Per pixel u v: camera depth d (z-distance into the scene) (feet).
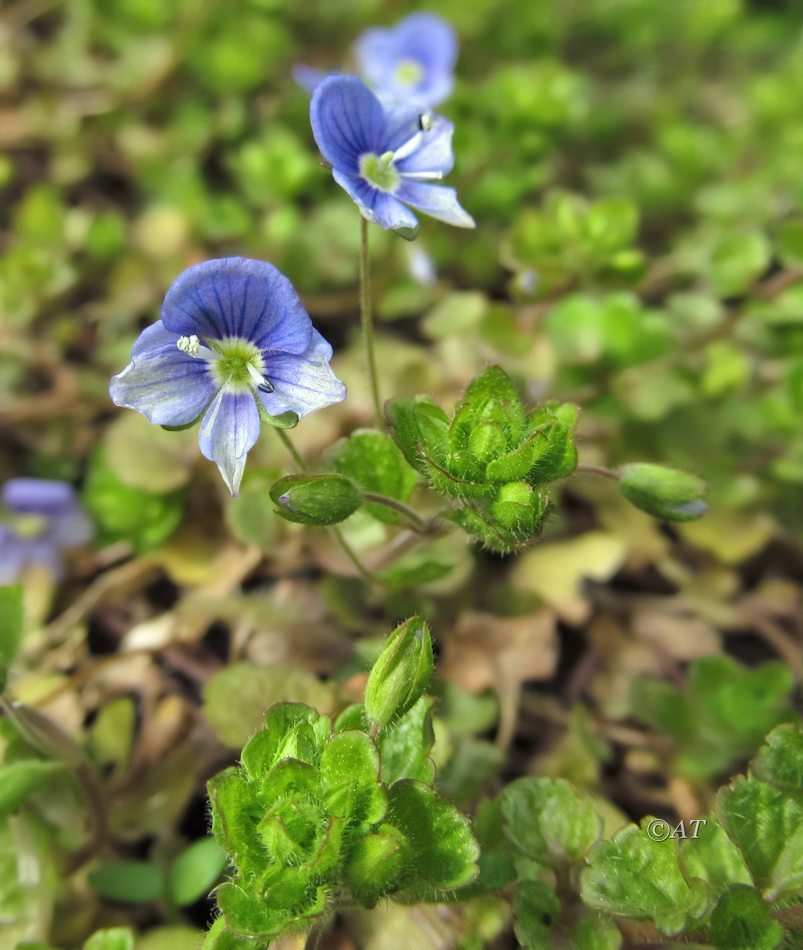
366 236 0.20
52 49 0.37
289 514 0.18
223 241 0.32
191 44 0.37
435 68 0.34
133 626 0.26
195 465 0.27
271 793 0.17
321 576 0.27
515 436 0.19
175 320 0.18
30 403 0.29
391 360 0.28
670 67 0.45
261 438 0.27
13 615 0.20
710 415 0.28
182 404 0.18
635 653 0.26
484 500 0.19
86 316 0.31
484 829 0.20
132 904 0.22
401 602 0.25
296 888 0.16
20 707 0.20
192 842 0.23
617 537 0.27
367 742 0.17
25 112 0.36
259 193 0.33
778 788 0.18
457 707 0.24
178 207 0.33
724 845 0.19
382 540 0.25
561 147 0.39
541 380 0.28
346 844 0.17
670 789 0.24
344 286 0.32
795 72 0.38
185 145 0.35
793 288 0.30
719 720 0.23
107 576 0.27
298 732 0.17
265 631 0.24
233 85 0.37
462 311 0.30
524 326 0.29
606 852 0.18
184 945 0.20
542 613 0.25
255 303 0.18
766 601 0.27
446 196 0.20
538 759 0.24
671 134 0.36
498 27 0.41
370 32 0.35
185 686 0.25
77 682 0.24
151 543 0.26
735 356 0.28
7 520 0.27
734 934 0.17
